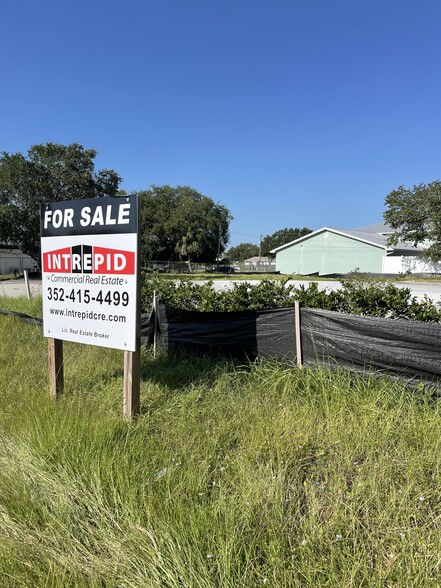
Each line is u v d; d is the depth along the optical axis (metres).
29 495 2.38
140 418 3.37
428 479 2.40
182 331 5.37
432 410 3.25
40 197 38.75
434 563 1.80
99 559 1.92
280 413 3.31
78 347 5.78
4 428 3.28
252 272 55.09
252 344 4.74
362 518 2.10
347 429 2.98
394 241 34.25
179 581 1.77
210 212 64.31
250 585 1.73
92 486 2.39
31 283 27.86
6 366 5.02
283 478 2.43
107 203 3.53
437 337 3.53
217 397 3.82
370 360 3.86
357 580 1.73
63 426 3.04
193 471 2.54
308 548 1.88
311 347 4.24
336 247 41.81
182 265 59.22
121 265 3.44
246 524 2.05
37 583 1.81
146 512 2.17
